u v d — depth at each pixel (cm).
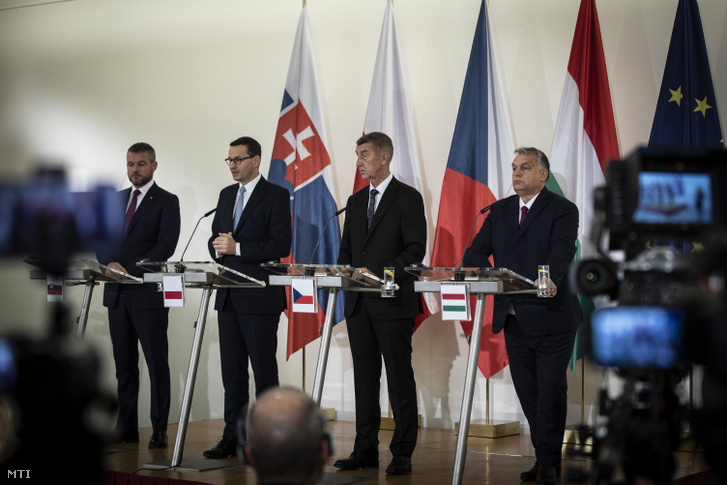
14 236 180
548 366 363
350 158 562
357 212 409
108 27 651
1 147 680
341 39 570
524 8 519
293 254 546
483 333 504
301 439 126
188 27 621
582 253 476
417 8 548
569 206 379
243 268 429
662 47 483
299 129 554
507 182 505
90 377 165
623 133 490
